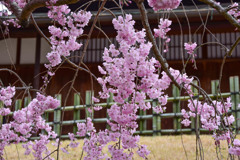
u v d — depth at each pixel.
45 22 8.65
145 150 2.47
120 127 2.37
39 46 9.42
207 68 10.23
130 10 8.66
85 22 2.51
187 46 2.56
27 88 3.30
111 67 2.21
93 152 2.75
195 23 8.98
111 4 9.21
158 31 2.75
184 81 2.43
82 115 10.17
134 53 2.09
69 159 5.45
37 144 3.56
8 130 3.39
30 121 3.49
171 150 5.71
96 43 10.40
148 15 8.18
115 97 2.29
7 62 10.34
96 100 2.88
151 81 2.25
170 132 8.02
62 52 2.63
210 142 5.95
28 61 10.34
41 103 2.81
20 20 2.91
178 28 9.05
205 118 2.76
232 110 7.49
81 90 10.38
